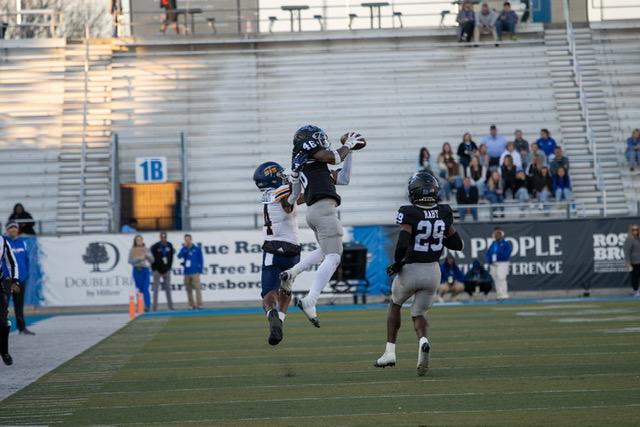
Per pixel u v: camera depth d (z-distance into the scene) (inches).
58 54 3649.1
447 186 3095.5
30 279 2849.4
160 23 3735.2
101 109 3503.9
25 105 3513.8
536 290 2923.2
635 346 1493.6
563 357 1381.6
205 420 968.9
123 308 2886.3
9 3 5521.7
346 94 3553.2
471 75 3614.7
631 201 3260.3
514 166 3088.1
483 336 1717.5
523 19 3914.9
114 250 2886.3
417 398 1058.7
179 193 3280.0
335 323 2107.5
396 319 1224.8
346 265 2829.7
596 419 908.6
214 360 1478.8
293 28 3784.5
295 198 1166.3
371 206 3248.0
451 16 3976.4
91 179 3319.4
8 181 3319.4
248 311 2674.7
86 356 1590.8
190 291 2832.2
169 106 3511.3
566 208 3063.5
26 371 1414.9
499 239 2792.8
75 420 989.8
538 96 3560.5
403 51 3683.6
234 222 3238.2
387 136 3425.2
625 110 3555.6
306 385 1182.3
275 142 3430.1
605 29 3816.4
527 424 893.2
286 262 1232.8
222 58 3641.7
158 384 1237.7
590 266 2933.1
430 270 1180.5
